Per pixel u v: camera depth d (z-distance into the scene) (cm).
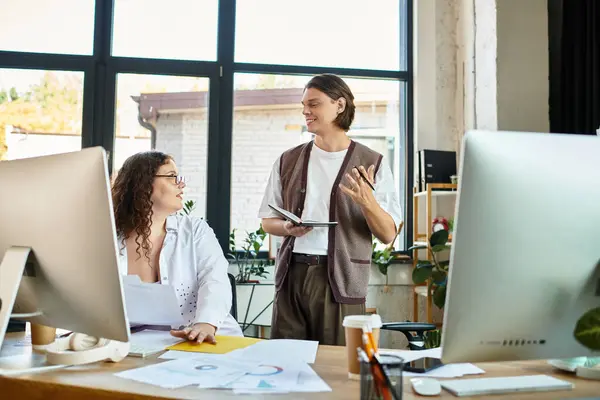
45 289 101
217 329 134
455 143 341
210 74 337
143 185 153
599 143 83
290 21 347
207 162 334
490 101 298
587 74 278
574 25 286
